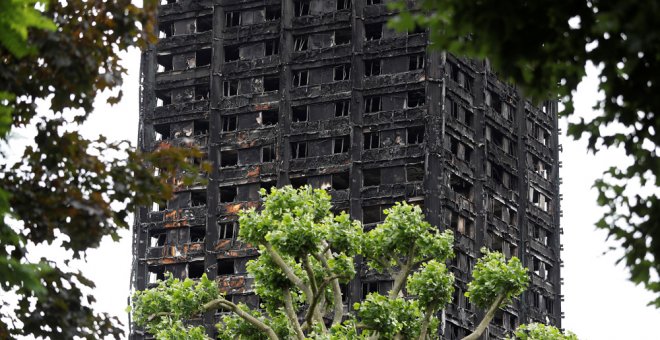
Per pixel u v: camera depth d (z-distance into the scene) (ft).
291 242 438.81
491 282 460.14
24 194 179.93
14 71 179.01
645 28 120.06
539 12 132.67
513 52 133.59
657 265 138.31
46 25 142.10
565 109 138.92
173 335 489.26
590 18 131.85
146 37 192.75
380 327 451.12
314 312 463.83
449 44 134.31
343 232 450.30
